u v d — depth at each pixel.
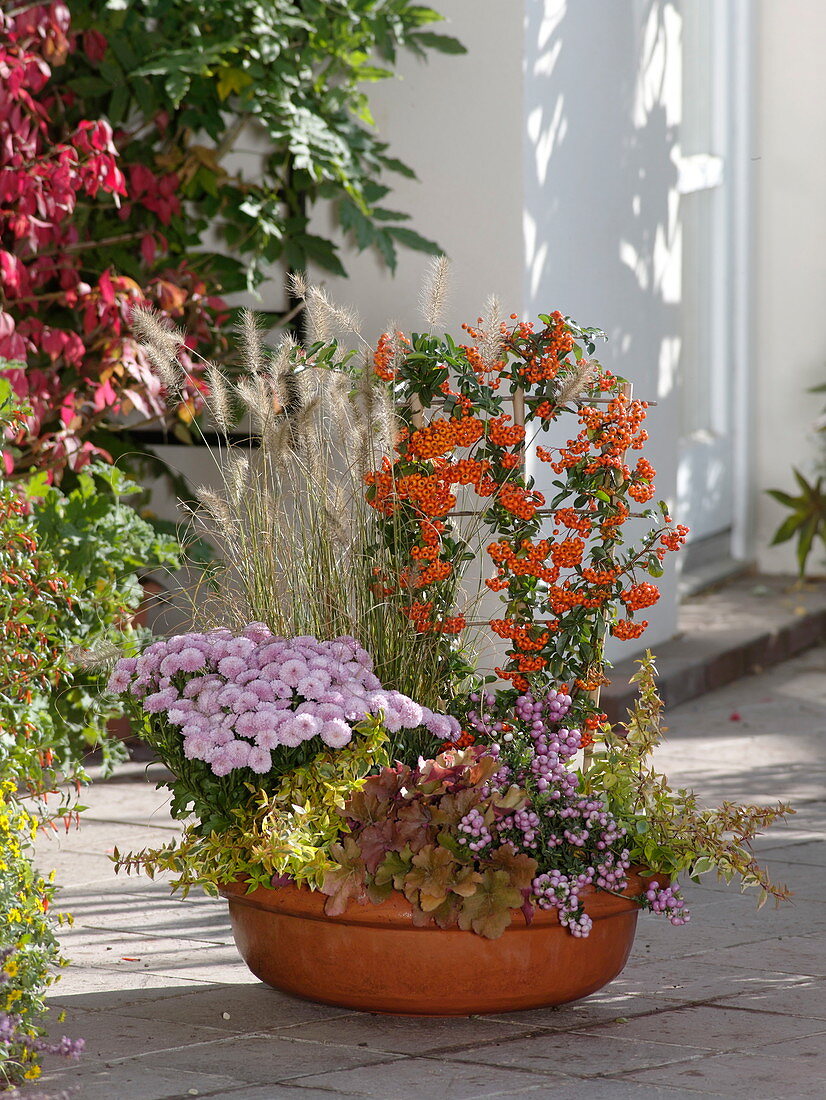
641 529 8.72
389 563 4.36
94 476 7.30
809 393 11.58
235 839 4.01
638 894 3.99
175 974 4.35
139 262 7.72
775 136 11.53
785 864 5.57
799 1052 3.73
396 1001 3.90
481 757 3.96
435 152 7.74
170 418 7.43
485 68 7.61
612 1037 3.84
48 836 5.42
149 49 7.27
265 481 4.50
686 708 8.38
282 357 4.47
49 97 7.32
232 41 7.20
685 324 11.05
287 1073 3.57
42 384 6.66
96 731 6.16
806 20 11.36
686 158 10.88
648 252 8.77
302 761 3.98
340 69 7.68
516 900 3.82
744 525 11.67
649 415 8.77
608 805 4.04
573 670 4.33
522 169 7.58
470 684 4.50
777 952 4.58
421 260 7.88
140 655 4.36
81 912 4.93
